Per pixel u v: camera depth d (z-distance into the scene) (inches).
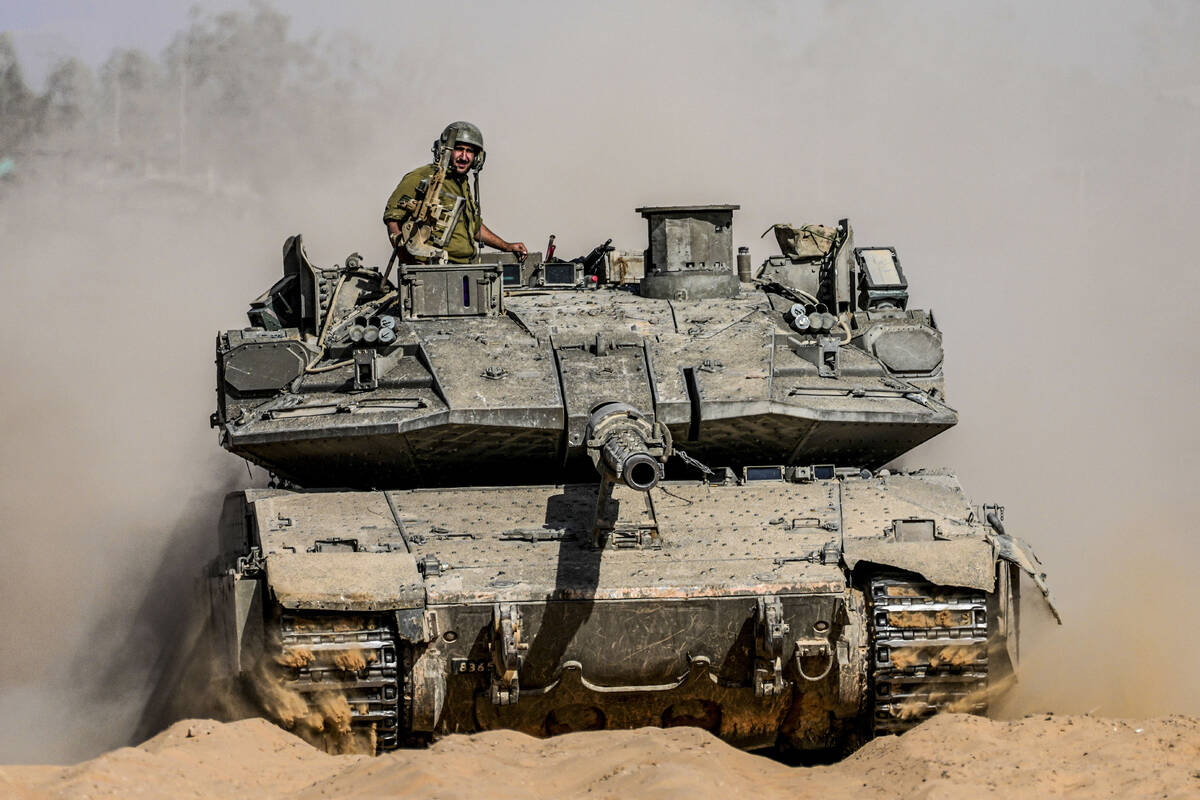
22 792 1608.0
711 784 1651.1
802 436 2351.1
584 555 2066.9
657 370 2336.4
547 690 2031.3
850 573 2050.9
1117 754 1772.9
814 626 2022.6
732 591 1998.0
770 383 2306.8
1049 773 1692.9
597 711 2095.2
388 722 2007.9
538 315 2497.5
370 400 2285.9
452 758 1774.1
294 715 1994.3
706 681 2055.9
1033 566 2091.5
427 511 2172.7
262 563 1987.0
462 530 2121.1
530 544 2097.7
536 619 1985.7
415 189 2709.2
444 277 2498.8
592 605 1984.5
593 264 2938.0
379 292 2694.4
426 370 2330.2
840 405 2329.0
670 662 2027.6
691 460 2074.3
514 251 2918.3
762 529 2130.9
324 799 1637.6
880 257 2741.1
